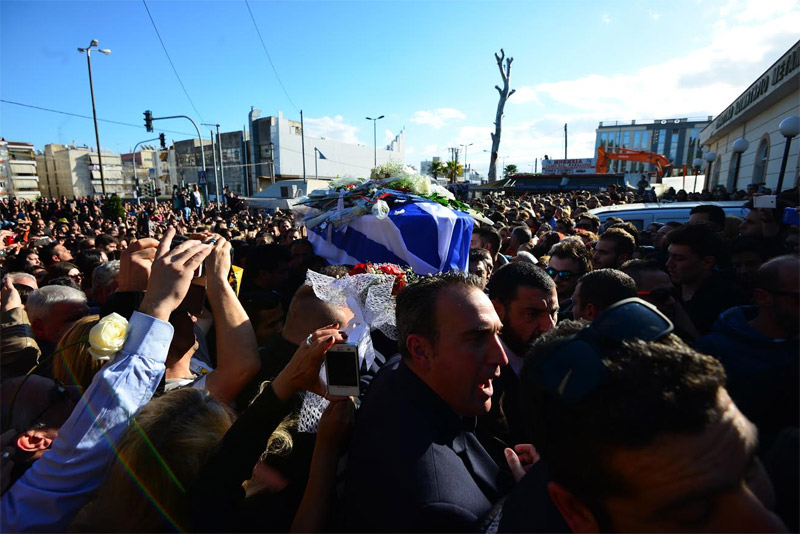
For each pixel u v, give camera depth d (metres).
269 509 1.26
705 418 0.63
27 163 58.06
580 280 2.12
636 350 0.70
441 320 1.25
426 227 3.33
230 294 1.62
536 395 0.80
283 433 1.32
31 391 1.45
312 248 3.98
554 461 0.77
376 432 1.17
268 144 49.62
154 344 1.31
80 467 1.16
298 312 1.78
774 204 3.73
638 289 2.25
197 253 1.47
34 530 1.11
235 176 52.38
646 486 0.66
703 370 0.67
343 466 1.28
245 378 1.52
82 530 1.07
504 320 1.91
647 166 66.00
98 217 18.59
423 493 1.00
